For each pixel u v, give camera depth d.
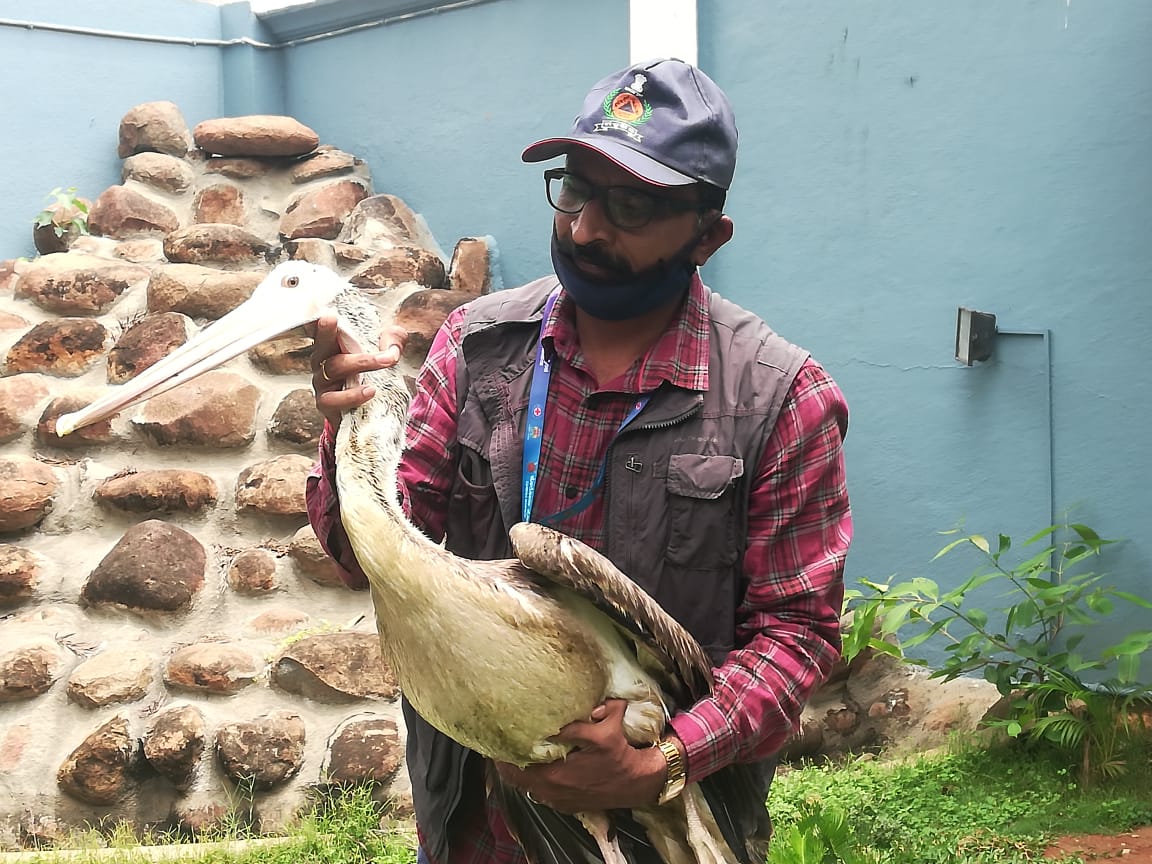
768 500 2.34
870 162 5.91
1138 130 5.27
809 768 5.27
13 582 5.25
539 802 2.34
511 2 7.04
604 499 2.38
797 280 6.15
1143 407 5.33
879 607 5.44
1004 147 5.57
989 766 5.04
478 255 7.05
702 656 2.32
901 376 5.89
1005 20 5.53
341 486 2.25
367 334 2.58
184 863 4.17
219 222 7.22
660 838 2.46
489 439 2.45
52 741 4.76
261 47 7.93
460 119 7.30
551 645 2.18
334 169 7.54
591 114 2.29
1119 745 4.92
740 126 6.26
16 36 7.12
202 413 5.88
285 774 4.67
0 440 5.83
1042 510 5.55
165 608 5.25
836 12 5.94
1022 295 5.57
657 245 2.27
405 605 2.16
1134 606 5.35
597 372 2.41
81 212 7.11
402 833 4.40
